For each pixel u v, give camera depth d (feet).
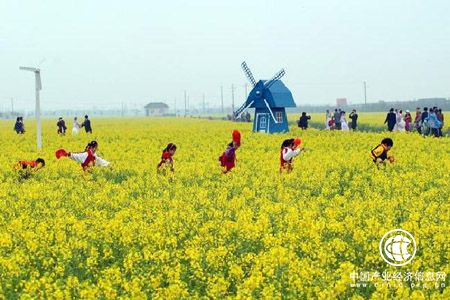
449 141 120.98
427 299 31.50
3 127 274.98
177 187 67.36
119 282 34.22
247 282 32.76
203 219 50.29
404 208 53.06
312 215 50.42
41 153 109.81
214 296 32.76
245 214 49.80
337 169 81.30
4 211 56.13
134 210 53.88
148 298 33.47
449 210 51.13
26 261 38.78
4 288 34.40
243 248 41.81
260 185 68.85
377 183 68.28
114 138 158.81
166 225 47.16
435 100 503.61
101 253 42.29
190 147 123.85
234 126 232.12
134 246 42.16
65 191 66.80
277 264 35.96
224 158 79.41
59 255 40.70
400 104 505.25
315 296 32.40
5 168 87.45
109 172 82.07
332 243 40.14
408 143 115.14
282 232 44.39
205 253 39.96
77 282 33.88
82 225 45.96
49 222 48.96
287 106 170.91
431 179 70.03
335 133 151.23
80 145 131.64
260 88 172.96
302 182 69.72
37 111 119.96
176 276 35.32
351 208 52.49
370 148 111.55
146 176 76.69
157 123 296.51
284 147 77.77
